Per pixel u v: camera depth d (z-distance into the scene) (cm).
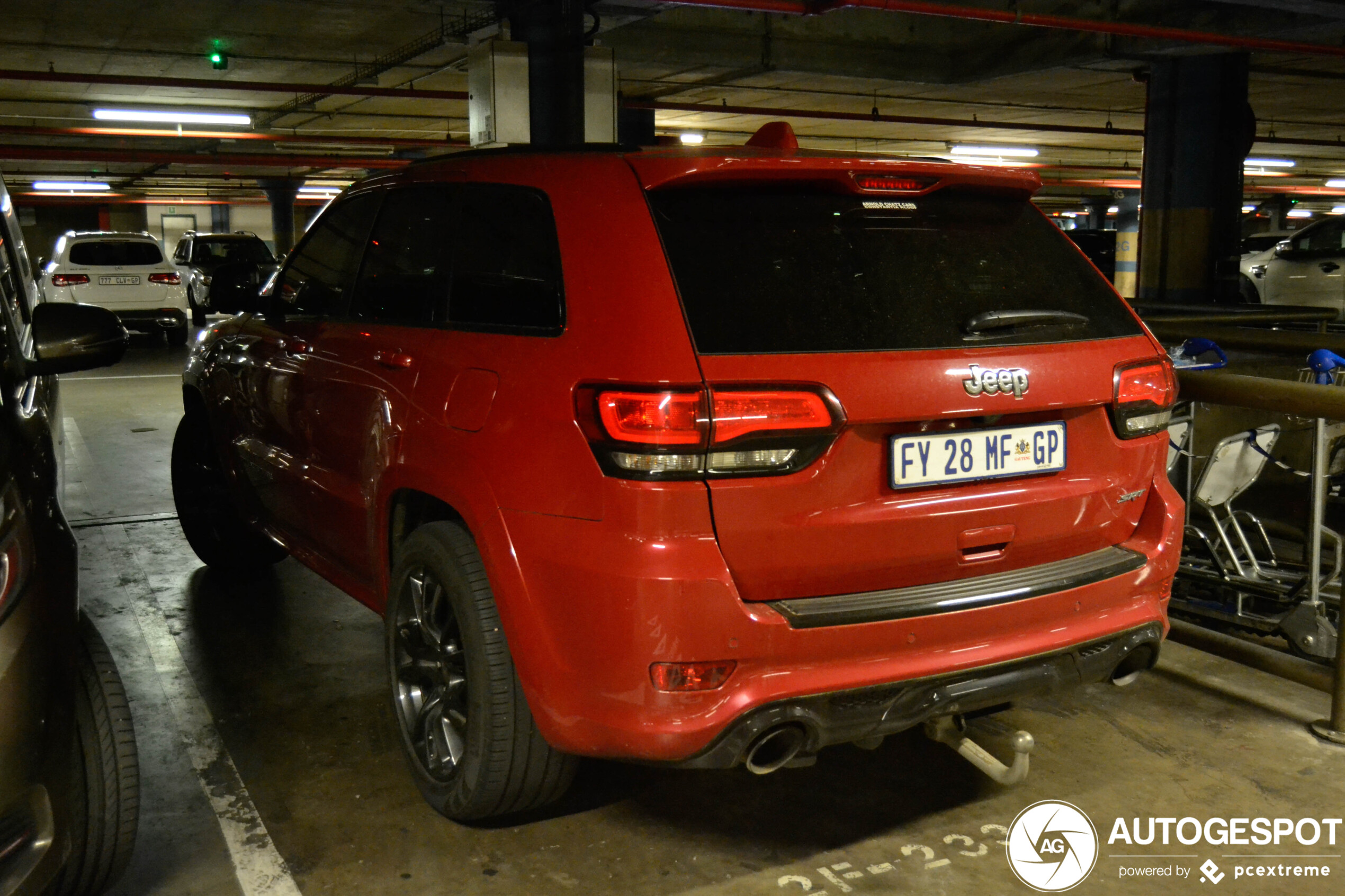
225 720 320
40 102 2081
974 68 1798
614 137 1165
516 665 222
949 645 218
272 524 379
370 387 277
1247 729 309
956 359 215
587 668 208
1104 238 2566
